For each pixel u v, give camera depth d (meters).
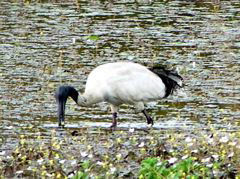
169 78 15.04
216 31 22.11
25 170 11.59
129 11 24.61
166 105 15.69
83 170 11.46
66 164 11.76
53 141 12.73
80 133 13.65
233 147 11.80
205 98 16.06
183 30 22.20
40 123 14.37
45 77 17.47
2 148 12.75
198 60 19.00
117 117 15.07
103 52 19.75
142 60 18.94
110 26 22.59
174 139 12.82
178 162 11.59
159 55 19.47
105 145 12.81
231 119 14.60
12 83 16.98
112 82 14.32
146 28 22.41
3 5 25.33
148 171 10.91
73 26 22.53
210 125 13.83
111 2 25.98
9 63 18.61
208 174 11.06
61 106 14.14
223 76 17.64
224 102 15.79
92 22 23.06
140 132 13.88
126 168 11.59
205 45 20.53
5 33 21.62
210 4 25.78
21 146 12.74
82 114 15.16
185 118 14.75
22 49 19.97
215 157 11.20
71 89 14.28
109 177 11.09
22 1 26.00
